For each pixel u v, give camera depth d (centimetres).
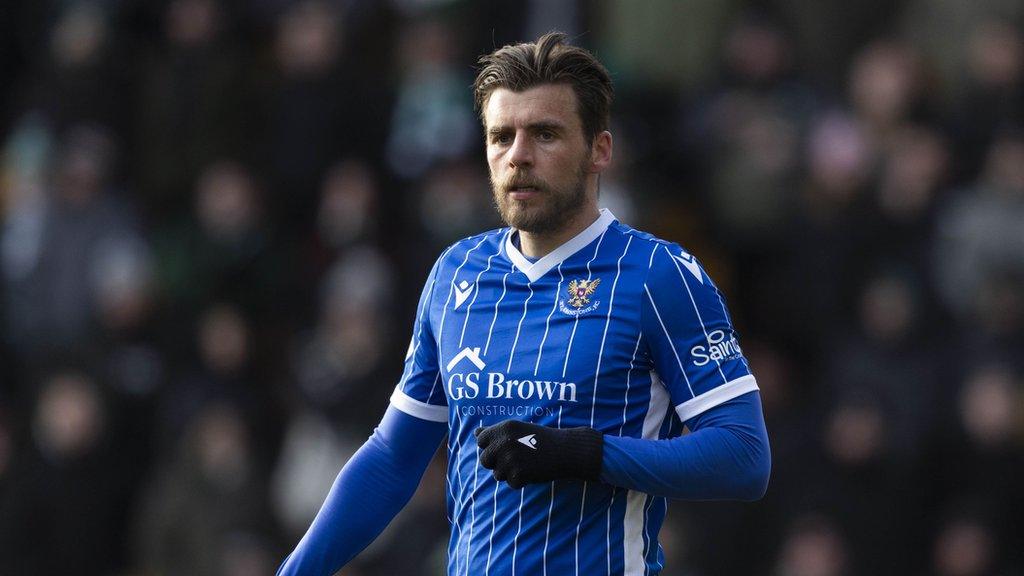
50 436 3153
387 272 3253
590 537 1212
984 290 3123
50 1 3916
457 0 3584
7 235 3475
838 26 3497
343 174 3388
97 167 3438
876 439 2981
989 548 2956
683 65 3462
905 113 3319
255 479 3077
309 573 1316
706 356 1211
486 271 1268
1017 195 3212
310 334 3291
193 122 3500
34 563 3106
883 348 3047
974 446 2991
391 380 3123
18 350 3409
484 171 3453
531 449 1159
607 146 1252
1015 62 3394
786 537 2950
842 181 3247
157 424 3197
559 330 1219
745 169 3325
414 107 3516
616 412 1210
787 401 3078
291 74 3519
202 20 3541
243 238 3359
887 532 2944
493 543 1228
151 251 3391
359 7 3656
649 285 1213
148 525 3081
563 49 1223
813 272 3222
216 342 3162
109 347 3278
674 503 2948
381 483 1320
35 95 3688
